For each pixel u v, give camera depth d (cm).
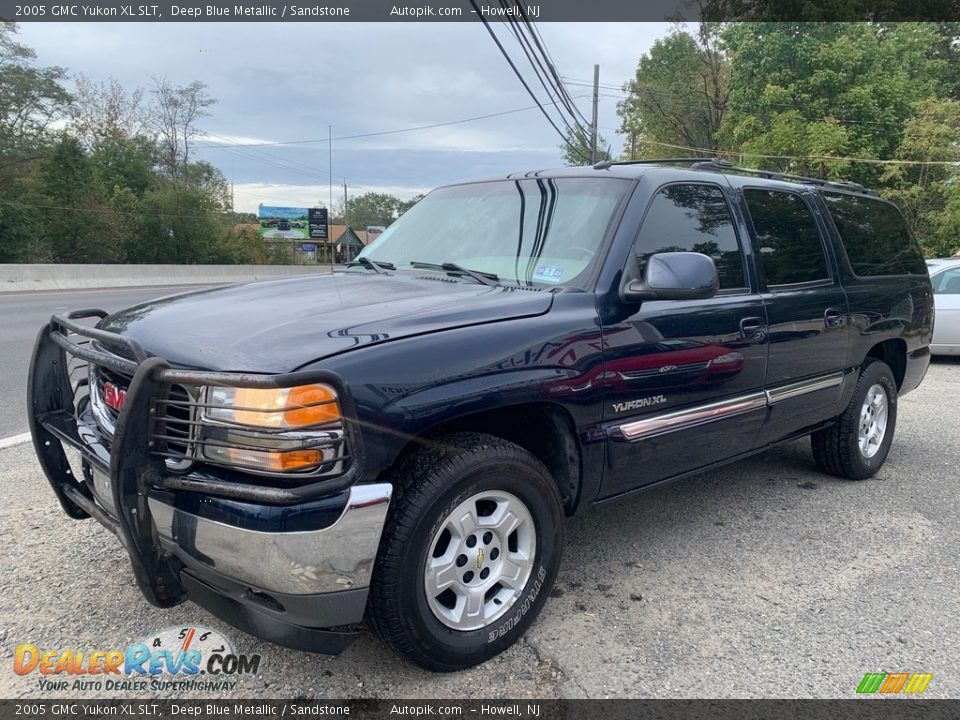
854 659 276
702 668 269
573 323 285
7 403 655
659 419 321
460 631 259
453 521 251
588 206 336
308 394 215
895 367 520
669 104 3984
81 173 3919
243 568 218
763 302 371
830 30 2572
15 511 398
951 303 986
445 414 241
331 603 224
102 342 264
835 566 355
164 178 4603
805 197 439
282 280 360
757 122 2686
